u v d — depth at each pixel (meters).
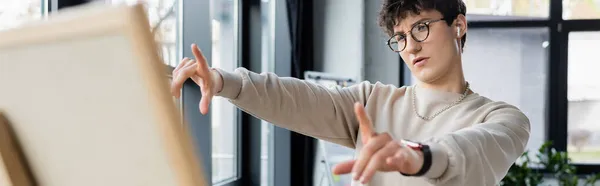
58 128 0.36
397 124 0.94
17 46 0.34
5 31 0.34
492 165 0.67
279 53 2.95
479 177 0.63
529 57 3.76
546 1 3.72
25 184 0.38
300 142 3.13
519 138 0.78
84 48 0.32
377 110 0.99
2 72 0.36
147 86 0.31
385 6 0.97
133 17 0.30
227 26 2.41
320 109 0.97
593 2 3.67
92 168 0.36
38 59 0.34
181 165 0.32
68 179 0.38
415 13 0.89
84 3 1.32
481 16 3.80
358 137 0.98
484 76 3.81
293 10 2.96
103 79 0.32
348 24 3.50
